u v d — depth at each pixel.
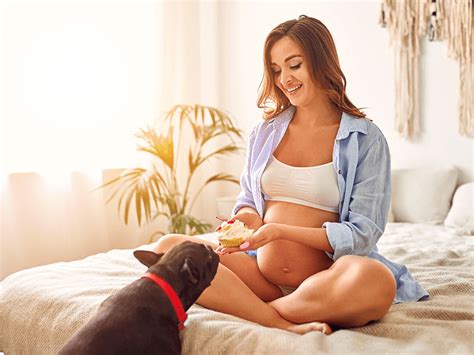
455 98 3.32
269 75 1.68
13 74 3.20
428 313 1.47
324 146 1.65
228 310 1.49
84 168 3.51
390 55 3.55
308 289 1.43
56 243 3.39
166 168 3.96
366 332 1.36
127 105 3.74
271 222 1.66
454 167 3.33
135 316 1.22
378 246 2.49
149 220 3.94
